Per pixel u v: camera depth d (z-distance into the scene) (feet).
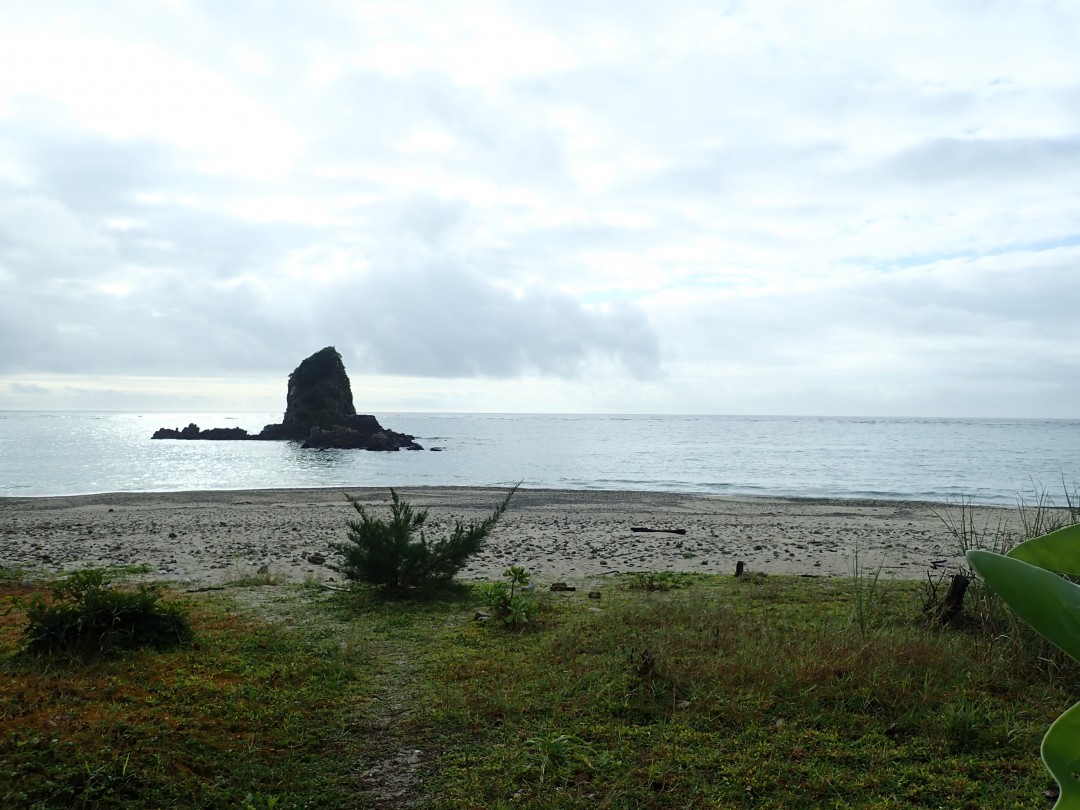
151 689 16.03
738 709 15.44
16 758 12.19
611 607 24.17
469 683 17.38
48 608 19.42
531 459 184.96
